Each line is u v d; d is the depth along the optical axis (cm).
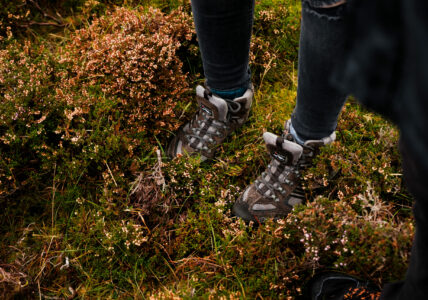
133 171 184
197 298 151
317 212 149
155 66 184
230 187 186
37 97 178
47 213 184
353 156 170
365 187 159
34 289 164
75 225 176
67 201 183
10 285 162
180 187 182
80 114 181
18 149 177
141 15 218
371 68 61
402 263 126
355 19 64
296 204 154
